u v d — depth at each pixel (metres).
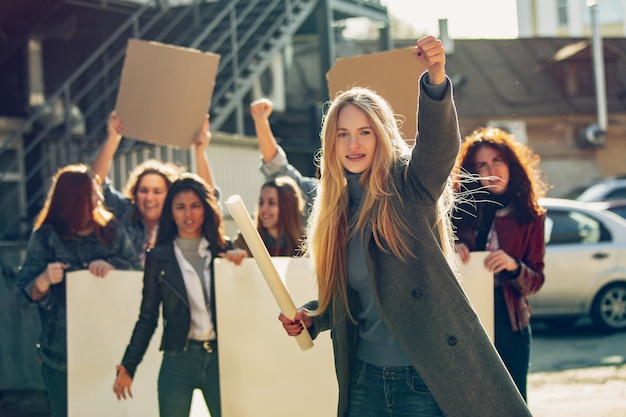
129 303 5.85
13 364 9.70
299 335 4.10
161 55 6.75
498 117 29.73
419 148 3.76
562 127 29.95
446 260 3.80
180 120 6.73
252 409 5.57
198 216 5.63
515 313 5.36
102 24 17.19
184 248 5.64
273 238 6.46
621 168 29.89
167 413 5.53
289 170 6.95
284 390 5.55
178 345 5.53
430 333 3.74
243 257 5.59
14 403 9.22
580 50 29.81
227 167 13.47
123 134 6.80
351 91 4.02
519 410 3.74
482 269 5.29
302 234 6.44
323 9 17.78
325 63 17.73
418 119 3.75
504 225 5.46
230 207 3.87
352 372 4.04
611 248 12.53
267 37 16.36
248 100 18.86
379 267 3.83
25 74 16.23
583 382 9.09
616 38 31.11
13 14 16.17
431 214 3.85
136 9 16.98
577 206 12.81
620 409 7.84
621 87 30.80
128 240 6.18
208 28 15.45
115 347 5.83
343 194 4.01
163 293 5.55
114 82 17.03
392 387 3.90
